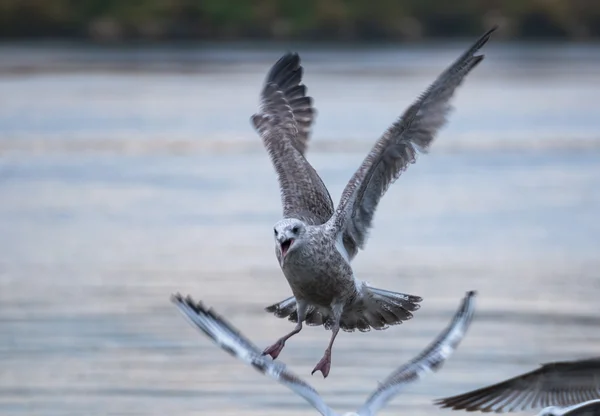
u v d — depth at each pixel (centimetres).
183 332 1741
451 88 980
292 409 1451
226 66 6175
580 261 2178
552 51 7562
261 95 1105
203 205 2711
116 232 2428
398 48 7538
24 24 8012
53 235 2398
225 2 8019
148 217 2578
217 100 4747
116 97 4825
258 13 8012
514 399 988
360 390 1508
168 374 1562
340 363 1609
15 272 2097
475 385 1514
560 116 4391
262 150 3597
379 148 957
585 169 3231
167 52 7162
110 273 2092
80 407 1448
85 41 8000
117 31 8006
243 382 1533
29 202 2736
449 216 2598
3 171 3164
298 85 1109
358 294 952
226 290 1981
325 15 7950
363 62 6372
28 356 1636
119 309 1859
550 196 2830
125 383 1529
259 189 2939
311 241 911
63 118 4206
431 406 1441
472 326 1770
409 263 2162
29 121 4116
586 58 7012
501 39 7956
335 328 929
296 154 1034
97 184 2983
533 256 2219
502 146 3666
